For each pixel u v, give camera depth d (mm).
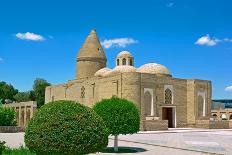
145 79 54031
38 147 12523
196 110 58875
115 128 22781
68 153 12523
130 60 64750
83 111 13133
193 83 59250
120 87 53094
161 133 44000
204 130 51312
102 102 23578
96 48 68500
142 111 52781
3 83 109062
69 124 12555
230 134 43531
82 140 12609
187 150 25062
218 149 25984
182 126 58156
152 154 22266
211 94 61969
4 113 44219
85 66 67750
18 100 104062
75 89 65250
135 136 38250
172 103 57312
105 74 60719
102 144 13336
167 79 57031
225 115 94938
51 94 73688
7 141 29438
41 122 12703
